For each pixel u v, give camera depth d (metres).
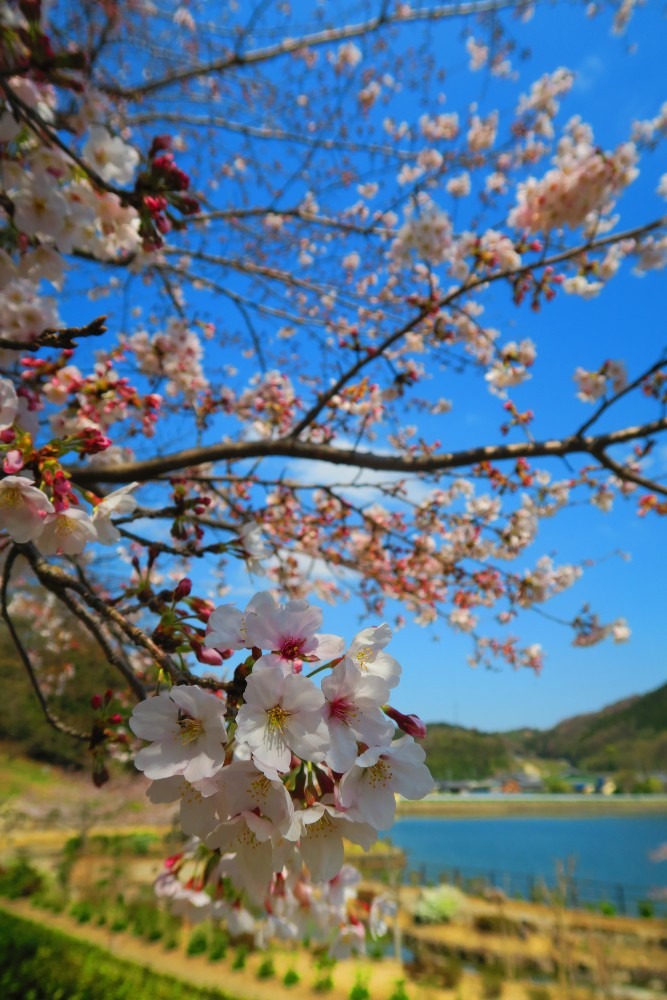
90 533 1.51
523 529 5.10
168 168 1.89
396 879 12.95
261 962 10.84
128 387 2.72
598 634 6.00
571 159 3.18
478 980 10.12
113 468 3.39
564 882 10.48
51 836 22.89
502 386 4.06
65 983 8.81
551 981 10.20
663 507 4.45
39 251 2.14
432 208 3.57
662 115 3.70
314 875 1.10
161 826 24.97
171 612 1.50
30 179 1.92
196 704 1.06
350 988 9.65
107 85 4.32
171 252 4.65
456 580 5.25
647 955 11.17
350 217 6.05
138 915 13.27
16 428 1.52
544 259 3.26
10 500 1.46
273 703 1.04
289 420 5.02
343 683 1.07
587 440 3.22
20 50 1.75
